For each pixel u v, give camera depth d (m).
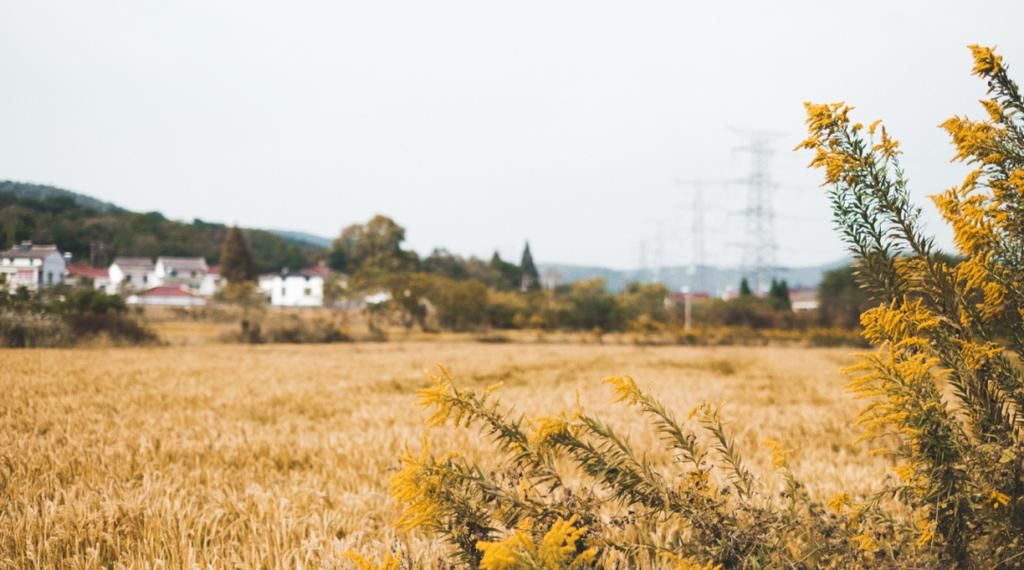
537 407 12.81
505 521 2.28
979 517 2.03
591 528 2.32
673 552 2.38
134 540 4.80
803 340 51.75
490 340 53.12
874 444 8.96
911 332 2.27
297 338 46.06
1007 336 2.29
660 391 16.05
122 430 9.45
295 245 174.12
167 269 130.25
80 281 96.44
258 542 4.66
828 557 2.28
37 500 5.70
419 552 3.79
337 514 5.15
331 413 12.66
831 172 2.38
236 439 8.89
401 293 61.22
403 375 20.72
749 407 13.22
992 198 2.29
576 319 62.28
